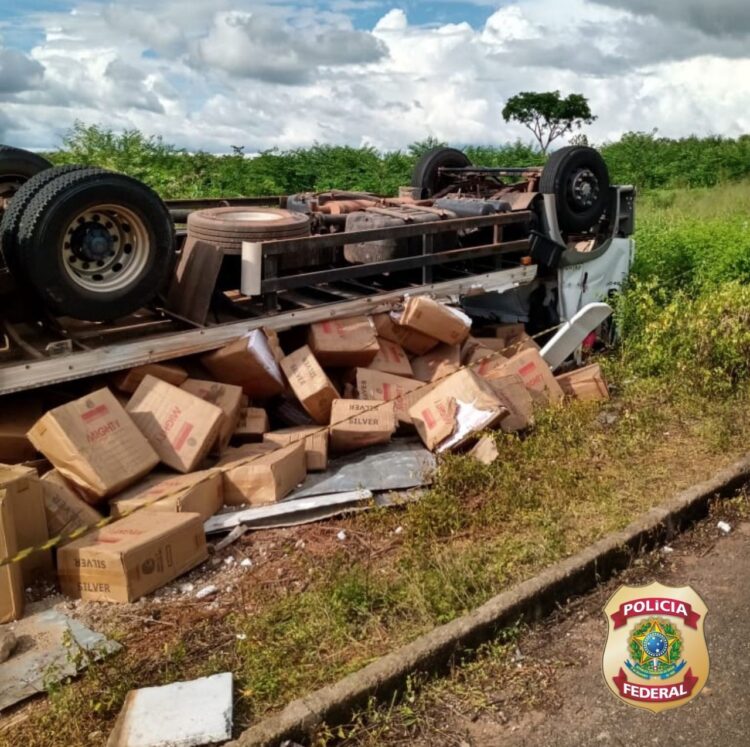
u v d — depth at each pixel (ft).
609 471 17.92
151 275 17.46
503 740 10.57
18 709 10.97
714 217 55.42
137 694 10.78
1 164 19.62
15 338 17.01
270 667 11.48
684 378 23.07
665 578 14.37
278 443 17.79
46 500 14.51
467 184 29.86
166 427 16.42
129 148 57.26
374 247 22.40
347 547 14.98
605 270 28.43
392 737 10.64
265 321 19.22
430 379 21.61
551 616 13.25
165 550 13.76
